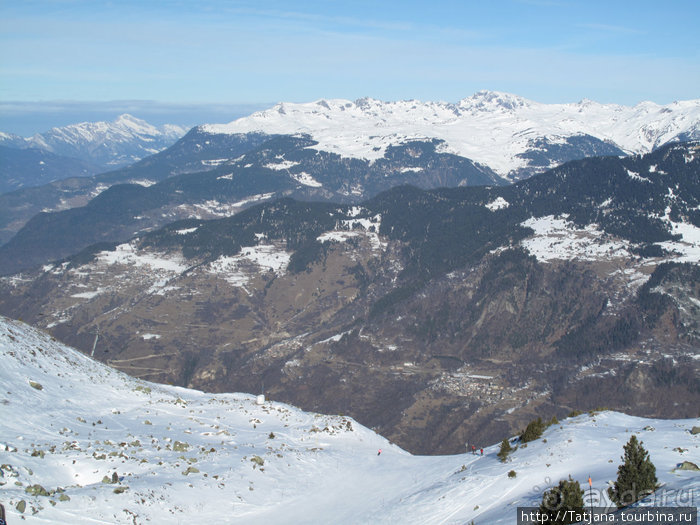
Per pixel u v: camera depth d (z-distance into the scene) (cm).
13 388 5912
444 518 4594
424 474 5925
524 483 4906
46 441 5141
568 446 5500
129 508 4325
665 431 5772
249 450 6081
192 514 4572
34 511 3925
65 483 4600
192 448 5841
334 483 5716
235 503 4897
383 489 5600
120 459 5119
